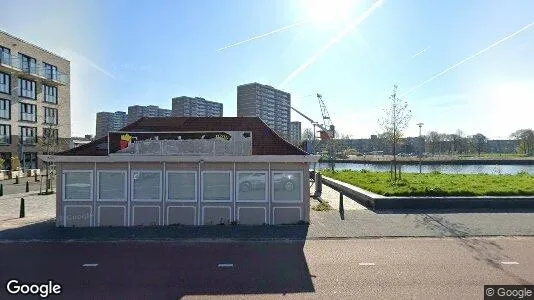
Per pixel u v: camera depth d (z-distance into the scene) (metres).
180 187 13.08
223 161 12.91
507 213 14.18
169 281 7.72
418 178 23.56
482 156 97.56
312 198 19.14
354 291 7.07
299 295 6.94
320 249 10.07
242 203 12.98
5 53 37.25
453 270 8.19
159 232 12.02
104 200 13.04
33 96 42.16
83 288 7.34
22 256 9.65
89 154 13.28
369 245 10.41
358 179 24.12
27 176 36.88
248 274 8.12
